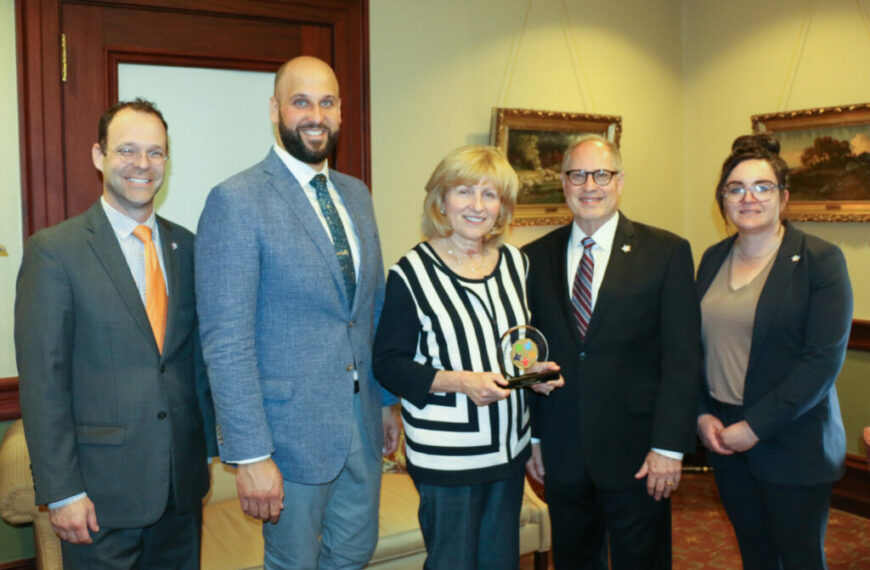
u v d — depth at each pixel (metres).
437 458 1.86
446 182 1.95
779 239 2.21
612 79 4.20
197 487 1.98
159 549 1.96
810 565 2.11
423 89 3.61
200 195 3.17
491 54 3.79
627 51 4.24
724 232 4.31
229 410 1.78
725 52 4.20
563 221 4.04
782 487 2.10
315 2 3.29
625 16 4.21
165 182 3.09
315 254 1.88
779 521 2.12
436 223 1.99
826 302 2.05
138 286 1.90
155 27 3.00
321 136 1.94
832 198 3.66
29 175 2.82
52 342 1.75
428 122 3.63
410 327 1.93
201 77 3.14
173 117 3.10
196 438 1.98
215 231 1.82
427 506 1.90
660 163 4.43
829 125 3.64
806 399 2.01
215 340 1.79
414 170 3.62
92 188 2.93
